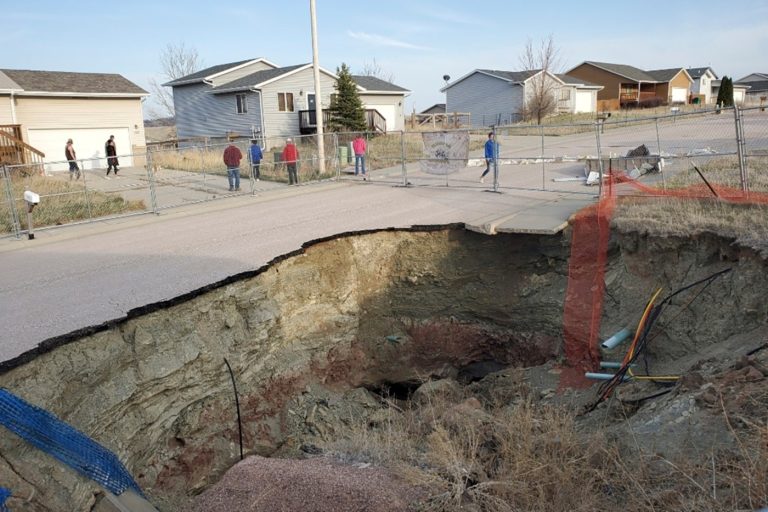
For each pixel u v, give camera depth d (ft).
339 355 44.45
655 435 20.49
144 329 29.71
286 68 132.98
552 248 43.86
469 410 26.35
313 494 18.76
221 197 66.18
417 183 69.97
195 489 30.91
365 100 140.97
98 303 30.99
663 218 38.27
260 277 37.27
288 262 40.52
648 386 28.04
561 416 27.09
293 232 46.55
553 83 179.32
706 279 32.60
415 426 28.04
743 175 43.39
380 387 46.78
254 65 139.54
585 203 50.72
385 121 136.05
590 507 17.44
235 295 35.17
